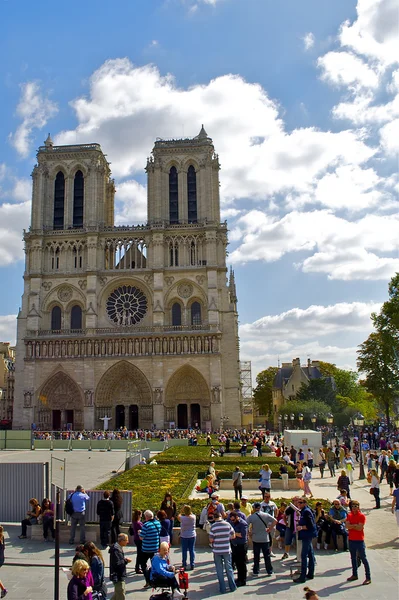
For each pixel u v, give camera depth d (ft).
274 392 533.55
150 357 382.22
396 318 267.80
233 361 389.19
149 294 402.52
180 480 142.20
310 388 383.04
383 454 152.05
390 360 310.45
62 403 388.37
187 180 424.46
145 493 120.47
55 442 278.26
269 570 77.61
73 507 93.97
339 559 84.79
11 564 81.20
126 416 384.06
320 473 184.65
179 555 86.63
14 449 272.31
